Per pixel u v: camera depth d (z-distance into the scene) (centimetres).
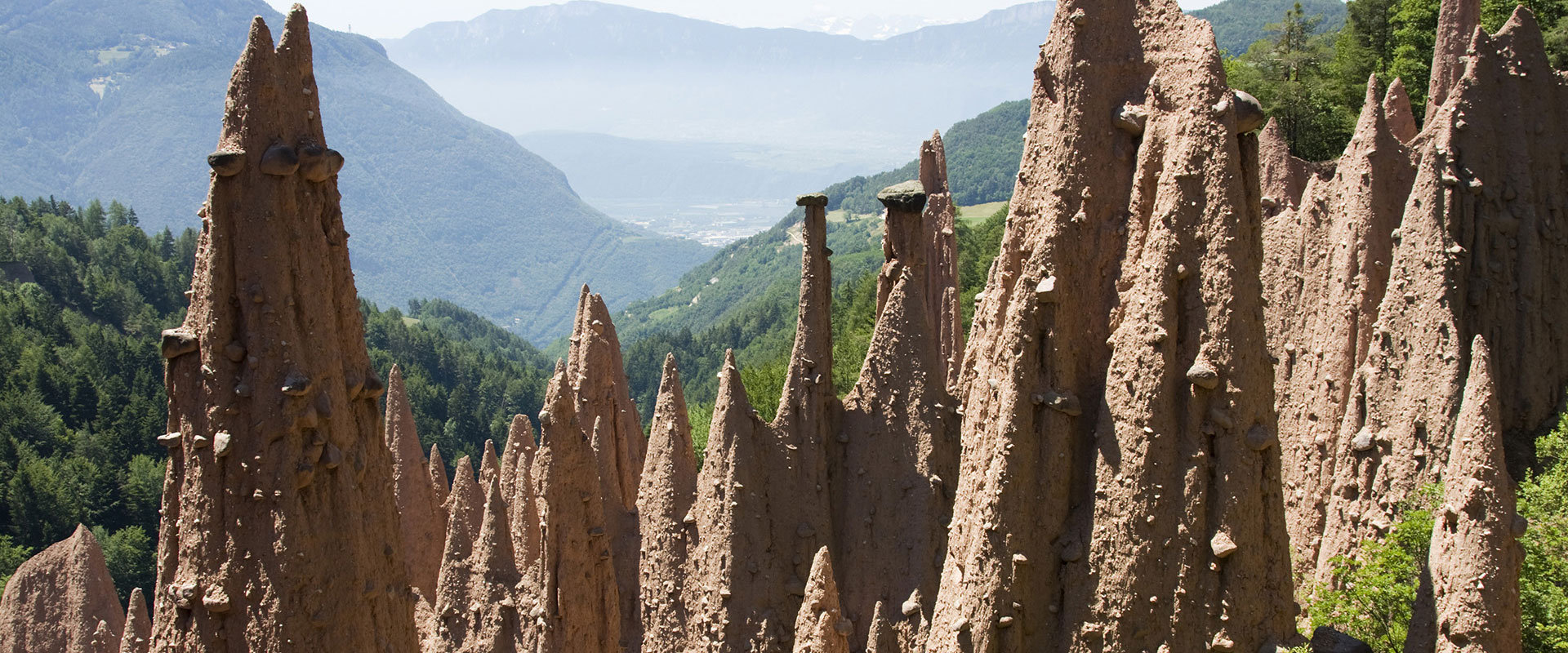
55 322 13075
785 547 2212
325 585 1326
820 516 2225
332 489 1346
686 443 2402
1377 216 2486
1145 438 1477
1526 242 2611
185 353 1305
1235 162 1459
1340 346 2495
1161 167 1532
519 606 2216
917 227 2314
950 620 1641
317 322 1337
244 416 1295
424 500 2961
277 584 1295
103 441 10675
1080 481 1564
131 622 2134
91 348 12512
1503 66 2675
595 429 2764
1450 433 2139
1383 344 2291
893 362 2223
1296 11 8175
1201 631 1467
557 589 2117
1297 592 2495
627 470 2867
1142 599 1485
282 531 1293
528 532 2662
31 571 2270
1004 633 1562
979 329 1992
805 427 2244
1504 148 2641
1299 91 6969
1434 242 2230
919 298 2233
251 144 1288
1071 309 1572
